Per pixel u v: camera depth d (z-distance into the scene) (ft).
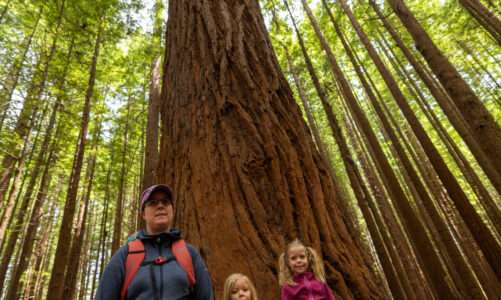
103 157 55.62
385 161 24.54
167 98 13.97
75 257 37.78
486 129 14.74
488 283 31.83
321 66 54.90
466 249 37.04
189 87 12.69
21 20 38.45
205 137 10.64
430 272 19.88
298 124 11.44
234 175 9.41
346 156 26.61
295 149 10.32
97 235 90.68
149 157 32.65
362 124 27.04
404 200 22.39
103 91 51.62
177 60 14.57
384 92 65.67
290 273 7.32
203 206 9.11
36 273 52.75
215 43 13.28
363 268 8.18
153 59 43.16
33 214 39.58
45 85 35.29
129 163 56.85
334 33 45.68
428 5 45.65
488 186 70.23
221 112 10.95
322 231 8.51
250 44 13.46
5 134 32.71
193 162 10.27
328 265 7.84
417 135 22.72
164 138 12.67
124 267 4.99
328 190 9.93
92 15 35.19
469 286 19.75
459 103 16.01
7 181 32.50
